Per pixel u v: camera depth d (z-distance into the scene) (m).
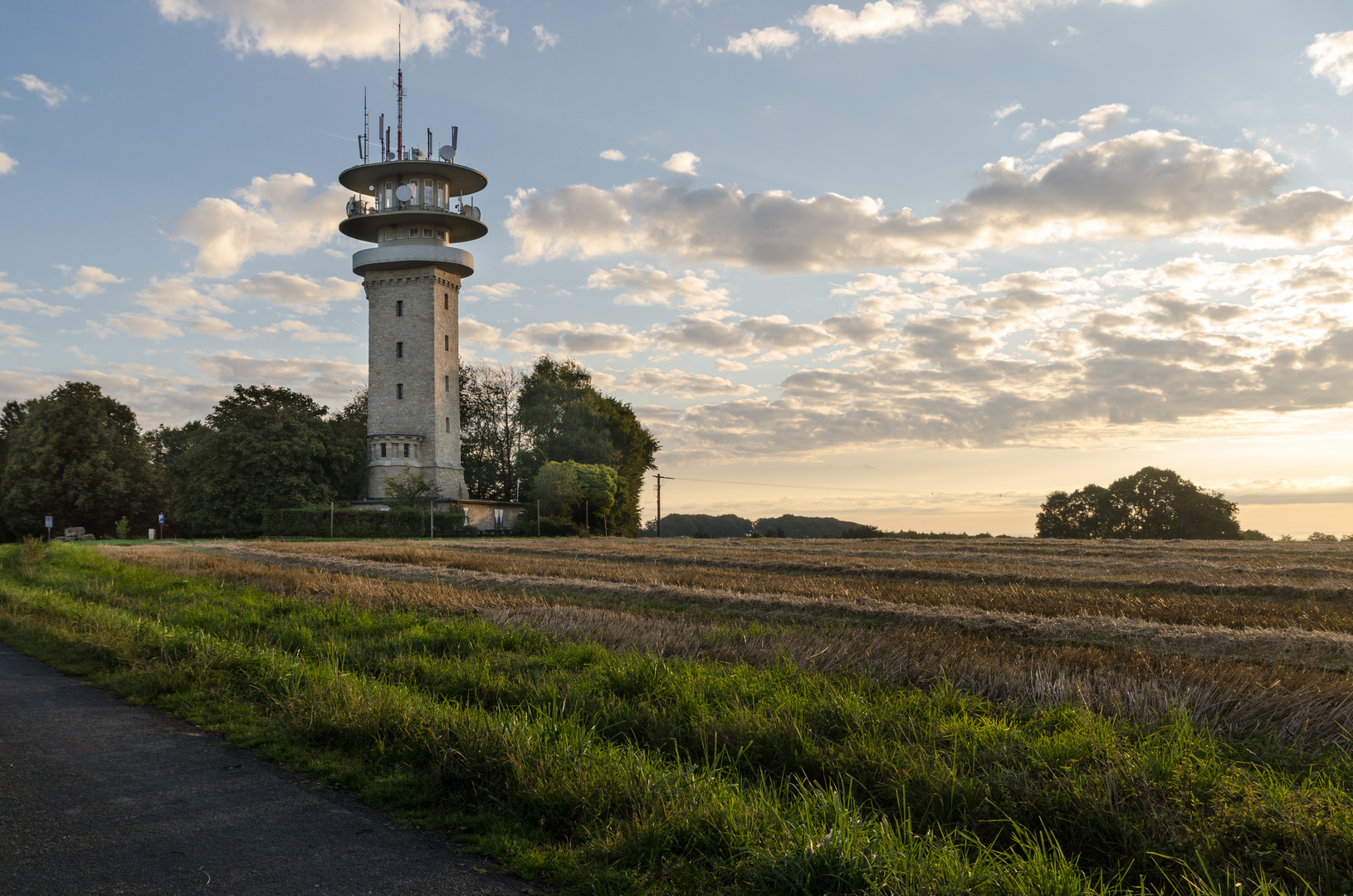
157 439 118.44
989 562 33.09
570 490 83.19
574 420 93.31
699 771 6.66
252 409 74.94
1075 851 5.26
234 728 8.39
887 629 15.52
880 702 8.37
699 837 5.13
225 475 74.38
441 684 10.02
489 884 4.84
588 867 4.99
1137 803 5.48
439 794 6.37
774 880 4.52
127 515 83.94
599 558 39.00
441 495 77.31
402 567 29.70
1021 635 14.72
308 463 75.75
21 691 10.34
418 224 79.31
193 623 15.61
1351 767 6.38
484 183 82.38
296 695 8.99
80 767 7.14
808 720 7.73
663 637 12.52
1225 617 16.08
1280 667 9.65
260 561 35.75
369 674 11.05
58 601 18.19
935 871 4.52
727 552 42.91
